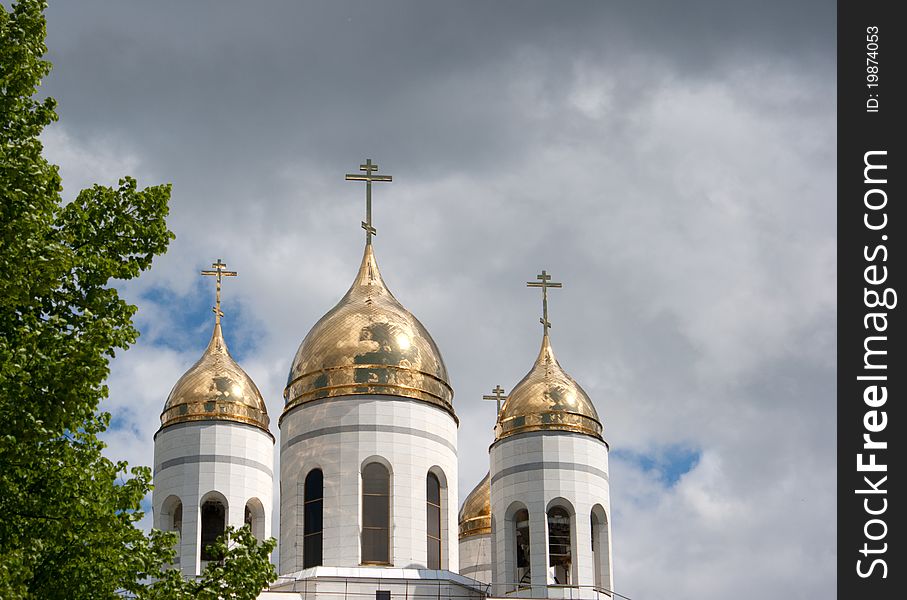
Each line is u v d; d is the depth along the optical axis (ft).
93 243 132.26
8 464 117.39
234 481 226.58
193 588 131.54
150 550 130.21
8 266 117.80
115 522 124.16
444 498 225.35
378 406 223.30
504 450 237.04
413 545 217.97
